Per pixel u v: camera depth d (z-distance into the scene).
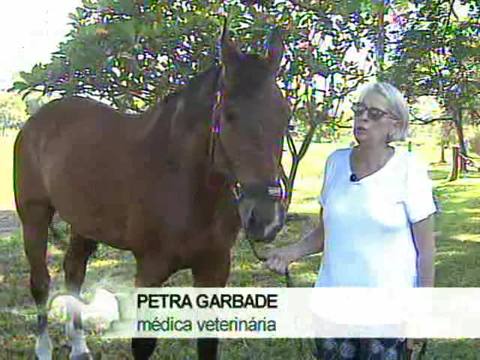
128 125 3.49
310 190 12.13
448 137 13.60
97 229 3.56
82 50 4.67
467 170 13.09
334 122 6.47
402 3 5.82
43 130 4.01
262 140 2.56
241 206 2.61
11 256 6.97
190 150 3.04
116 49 4.72
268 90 2.62
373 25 5.93
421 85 5.97
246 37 5.00
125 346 4.28
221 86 2.75
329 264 2.39
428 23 5.86
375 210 2.28
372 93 2.27
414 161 2.31
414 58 5.90
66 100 4.11
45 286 4.18
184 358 4.11
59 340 4.42
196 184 3.05
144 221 3.21
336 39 5.94
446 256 7.08
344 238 2.34
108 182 3.38
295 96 6.06
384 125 2.26
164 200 3.12
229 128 2.62
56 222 5.07
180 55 4.98
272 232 2.56
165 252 3.19
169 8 4.85
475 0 5.73
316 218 9.29
